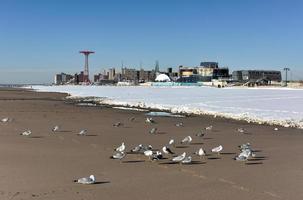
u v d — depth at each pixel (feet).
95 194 41.29
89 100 258.16
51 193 41.34
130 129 98.48
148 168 53.31
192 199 40.11
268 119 123.44
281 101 219.82
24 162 56.90
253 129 100.63
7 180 46.34
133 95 326.44
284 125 109.81
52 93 403.75
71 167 53.78
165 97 281.33
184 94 334.44
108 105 205.57
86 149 68.39
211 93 353.51
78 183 45.34
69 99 273.75
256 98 254.68
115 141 78.23
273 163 57.52
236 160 58.75
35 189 42.75
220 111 153.69
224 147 71.61
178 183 45.96
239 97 270.46
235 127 104.99
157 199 40.01
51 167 53.67
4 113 145.38
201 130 97.60
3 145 71.51
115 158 59.41
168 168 53.36
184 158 56.90
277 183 46.47
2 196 40.09
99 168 53.21
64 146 71.41
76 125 106.73
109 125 107.34
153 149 69.15
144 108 180.24
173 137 84.84
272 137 85.92
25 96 319.06
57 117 130.82
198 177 48.78
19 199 39.22
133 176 48.98
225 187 44.55
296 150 69.00
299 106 180.04
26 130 93.97
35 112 151.84
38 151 65.92
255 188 44.29
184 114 147.54
